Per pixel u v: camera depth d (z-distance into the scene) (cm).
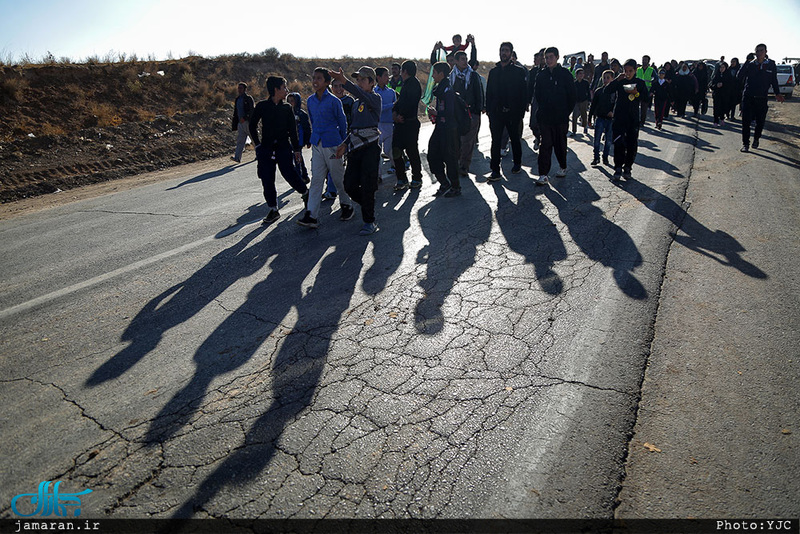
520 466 238
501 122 773
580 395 286
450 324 369
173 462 250
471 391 293
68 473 247
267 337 366
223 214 723
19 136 1285
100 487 238
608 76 905
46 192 1056
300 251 543
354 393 296
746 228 545
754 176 782
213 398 299
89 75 1681
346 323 380
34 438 273
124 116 1577
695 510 213
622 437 254
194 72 2064
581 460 240
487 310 387
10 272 541
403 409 280
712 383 295
